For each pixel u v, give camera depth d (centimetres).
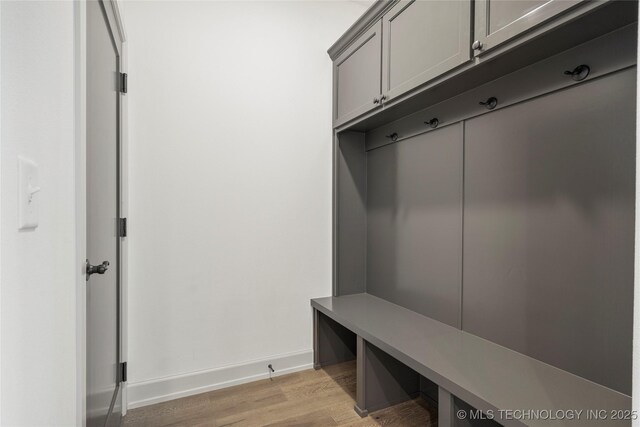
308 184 238
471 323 168
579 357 124
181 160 199
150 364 192
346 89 228
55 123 72
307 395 200
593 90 119
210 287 207
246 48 216
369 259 249
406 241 212
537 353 138
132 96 186
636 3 96
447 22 148
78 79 89
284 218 229
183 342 201
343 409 186
